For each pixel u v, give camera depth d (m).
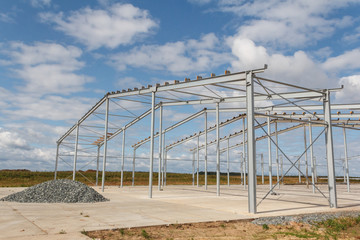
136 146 38.44
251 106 13.83
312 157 26.55
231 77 16.62
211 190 29.45
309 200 19.50
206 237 8.40
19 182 42.97
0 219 10.59
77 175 61.22
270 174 24.67
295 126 34.38
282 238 8.50
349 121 26.19
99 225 9.48
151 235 8.45
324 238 8.62
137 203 16.58
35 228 8.90
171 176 67.81
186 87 19.80
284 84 15.62
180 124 33.66
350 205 17.14
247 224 10.65
